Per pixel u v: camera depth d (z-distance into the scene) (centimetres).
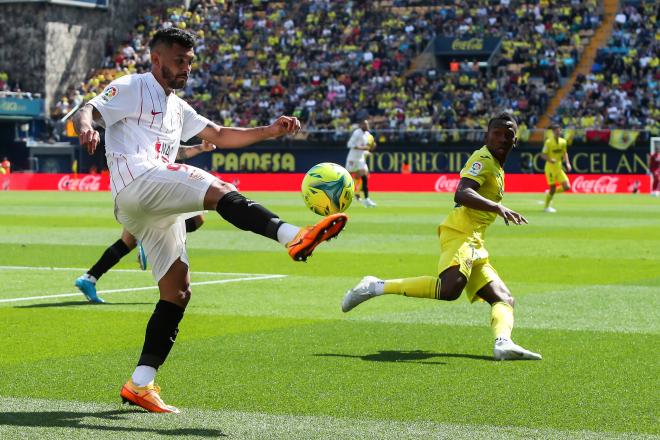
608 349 1310
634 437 859
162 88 967
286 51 9131
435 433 868
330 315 1620
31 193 7350
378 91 8562
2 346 1323
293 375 1130
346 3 9300
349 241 3117
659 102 7881
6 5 9150
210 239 3191
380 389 1055
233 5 9619
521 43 8469
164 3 9712
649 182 7369
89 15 9362
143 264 1761
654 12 8450
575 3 8694
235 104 8869
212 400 1002
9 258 2570
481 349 1310
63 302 1766
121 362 1209
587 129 7562
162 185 918
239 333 1435
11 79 9175
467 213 1266
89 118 916
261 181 8081
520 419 922
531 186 7556
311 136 8244
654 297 1862
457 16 8800
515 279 2159
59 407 970
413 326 1508
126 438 848
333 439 846
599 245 3005
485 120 8038
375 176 7856
